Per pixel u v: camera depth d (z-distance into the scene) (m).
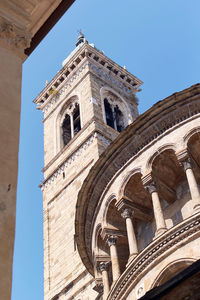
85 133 59.72
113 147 33.06
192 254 25.11
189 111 30.84
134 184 32.09
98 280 33.62
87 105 63.50
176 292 7.80
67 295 47.34
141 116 31.81
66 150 61.69
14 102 12.67
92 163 55.38
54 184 60.31
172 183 31.56
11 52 13.91
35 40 15.81
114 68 72.19
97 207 34.09
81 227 35.59
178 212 30.06
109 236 32.28
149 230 31.95
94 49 70.44
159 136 31.36
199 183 30.03
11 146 11.70
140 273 27.02
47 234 56.16
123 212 31.41
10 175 11.12
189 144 30.16
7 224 10.26
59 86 71.94
